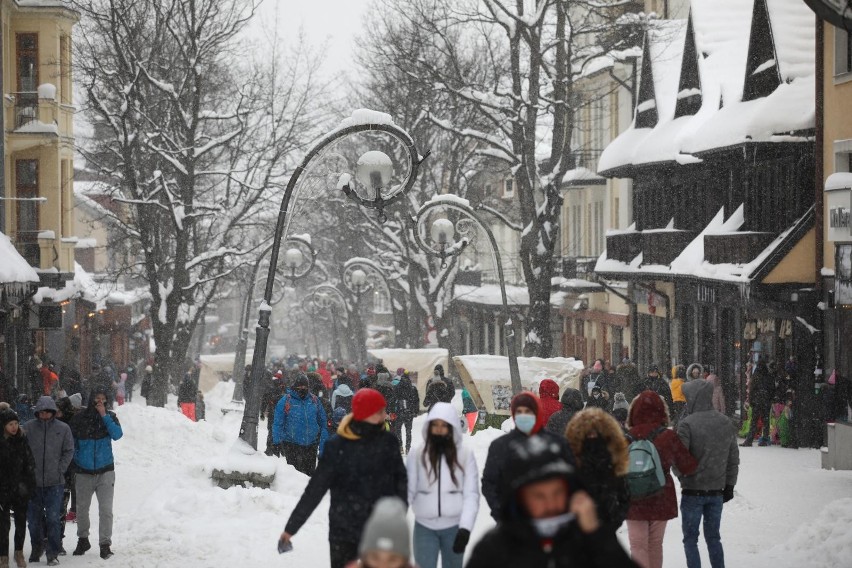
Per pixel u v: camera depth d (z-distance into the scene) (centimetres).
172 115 5859
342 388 3416
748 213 4481
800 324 4022
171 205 5231
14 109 5219
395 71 6525
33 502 1884
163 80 5891
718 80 5147
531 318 5538
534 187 5500
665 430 1454
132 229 6069
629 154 5862
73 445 1905
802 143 4225
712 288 4781
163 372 5369
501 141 5828
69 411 2133
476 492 1298
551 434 1265
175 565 1831
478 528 2019
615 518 1223
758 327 4591
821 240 3962
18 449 1770
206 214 5462
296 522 1248
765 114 4256
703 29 5347
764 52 4525
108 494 1945
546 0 5312
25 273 4181
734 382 4881
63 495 1966
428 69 5422
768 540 2009
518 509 661
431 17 5547
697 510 1514
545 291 5534
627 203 6756
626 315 6675
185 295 5978
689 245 5166
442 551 1305
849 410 3325
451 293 7438
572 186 7538
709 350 5228
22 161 5325
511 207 8994
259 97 5694
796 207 4244
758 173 4438
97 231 10950
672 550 1897
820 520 1809
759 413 3991
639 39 6156
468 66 6072
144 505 2330
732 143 4412
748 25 5303
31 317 5422
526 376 4581
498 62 6400
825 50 3947
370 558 671
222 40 5481
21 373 5209
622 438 1242
